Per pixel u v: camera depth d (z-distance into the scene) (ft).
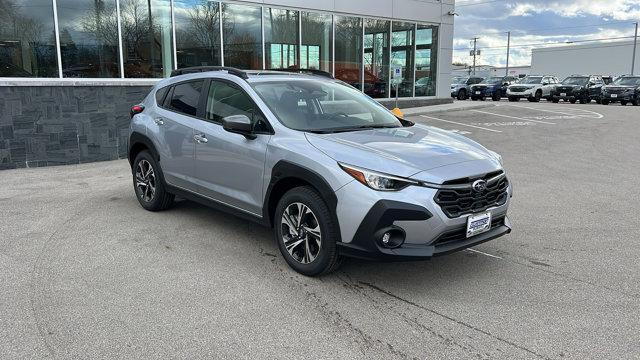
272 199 14.87
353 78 59.98
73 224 18.88
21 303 12.34
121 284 13.48
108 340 10.71
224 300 12.59
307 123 15.30
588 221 19.53
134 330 11.12
